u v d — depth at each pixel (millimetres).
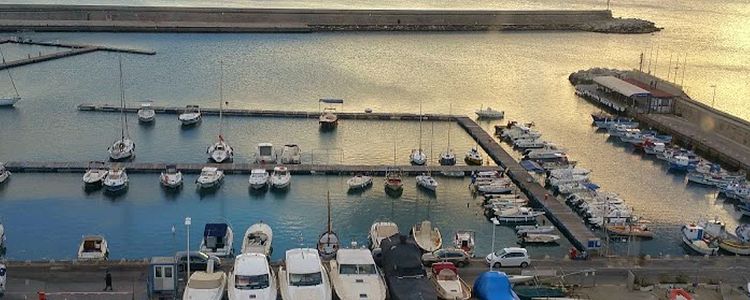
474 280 47562
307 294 40750
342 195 73625
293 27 186000
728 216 72375
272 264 48750
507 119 108812
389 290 43000
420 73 142125
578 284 46438
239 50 158250
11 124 96812
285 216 67562
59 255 57281
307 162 83875
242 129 97625
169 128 96875
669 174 85812
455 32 199750
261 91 120875
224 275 42781
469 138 97125
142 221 65438
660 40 199250
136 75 129625
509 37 195625
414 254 45000
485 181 76125
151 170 78125
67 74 128500
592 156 92062
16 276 45500
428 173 80312
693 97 131125
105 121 99438
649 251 60875
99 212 67438
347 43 174125
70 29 174000
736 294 45000
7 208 67625
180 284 44344
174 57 147500
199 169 78750
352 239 62312
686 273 49531
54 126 96375
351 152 88688
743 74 154875
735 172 86750
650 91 114750
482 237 63656
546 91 130250
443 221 67438
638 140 97062
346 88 125812
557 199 72938
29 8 181875
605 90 124312
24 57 139875
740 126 96438
